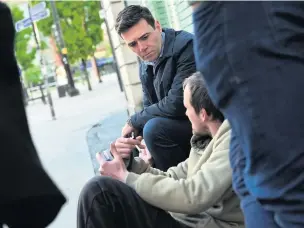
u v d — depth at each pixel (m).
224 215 1.82
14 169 1.03
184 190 1.74
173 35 2.98
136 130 3.06
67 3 23.62
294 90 1.02
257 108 1.03
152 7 5.93
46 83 12.75
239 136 1.10
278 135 1.03
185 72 2.87
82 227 1.75
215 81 1.09
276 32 1.03
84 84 28.06
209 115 1.84
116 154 2.00
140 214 1.79
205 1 1.08
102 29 24.77
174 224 1.85
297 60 1.04
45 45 23.55
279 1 1.05
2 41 1.15
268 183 1.07
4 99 1.10
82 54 24.38
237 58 1.04
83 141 7.54
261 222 1.21
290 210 1.07
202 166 1.79
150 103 3.32
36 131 10.03
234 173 1.28
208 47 1.08
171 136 2.81
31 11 14.30
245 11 1.04
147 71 3.19
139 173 2.09
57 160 6.39
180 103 2.84
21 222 1.07
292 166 1.04
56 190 1.09
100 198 1.74
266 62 1.03
